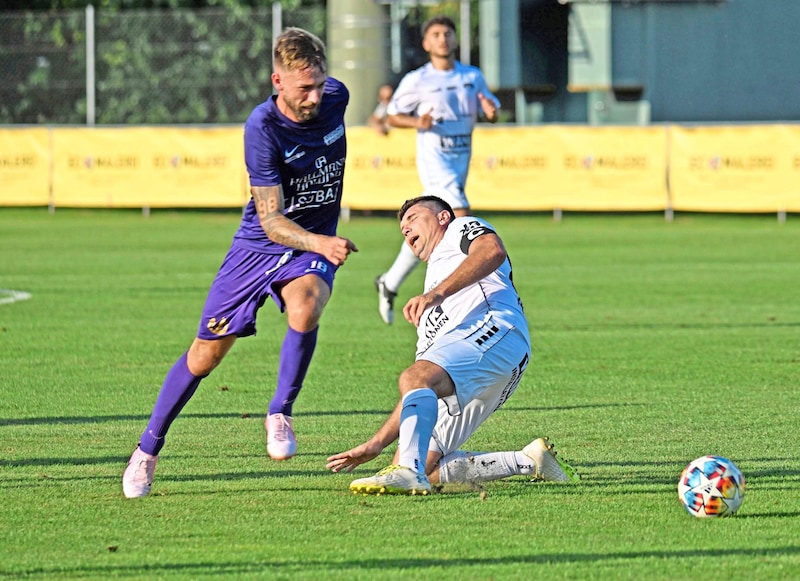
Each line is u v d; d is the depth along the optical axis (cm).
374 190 7719
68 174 8056
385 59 8338
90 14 8725
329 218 1947
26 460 2111
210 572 1477
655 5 8831
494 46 8862
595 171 7506
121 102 8962
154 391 2773
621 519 1708
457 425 1867
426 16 8862
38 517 1736
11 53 8900
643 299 4425
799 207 7312
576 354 3253
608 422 2405
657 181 7462
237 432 2344
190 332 3678
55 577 1463
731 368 3025
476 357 1823
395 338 3562
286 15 8881
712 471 1716
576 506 1783
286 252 1859
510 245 6519
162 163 7944
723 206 7412
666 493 1856
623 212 8412
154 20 8944
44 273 5294
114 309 4194
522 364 1875
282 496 1853
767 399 2633
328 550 1564
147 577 1460
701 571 1470
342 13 8319
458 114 3941
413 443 1769
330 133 1872
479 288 1895
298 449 2195
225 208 8756
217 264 5659
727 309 4150
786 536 1620
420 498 1834
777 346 3366
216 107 8994
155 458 1877
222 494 1867
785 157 7300
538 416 2467
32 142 8075
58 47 8869
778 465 2034
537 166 7562
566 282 4950
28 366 3100
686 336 3550
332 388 2798
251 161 1825
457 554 1543
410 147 7638
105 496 1858
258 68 8962
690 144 7412
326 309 4228
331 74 8456
